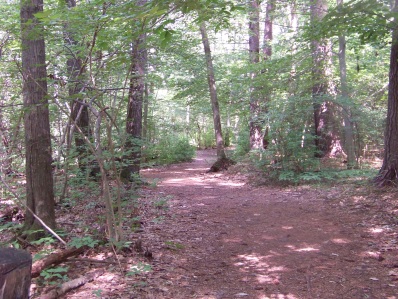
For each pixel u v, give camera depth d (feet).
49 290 12.19
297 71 41.39
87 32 14.47
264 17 58.49
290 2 43.75
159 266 15.08
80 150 25.55
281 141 37.01
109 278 13.60
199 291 12.98
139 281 13.42
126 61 16.49
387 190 26.27
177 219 23.75
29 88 16.88
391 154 27.50
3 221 21.09
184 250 17.54
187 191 36.45
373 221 21.50
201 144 112.57
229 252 17.51
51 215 17.56
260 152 38.70
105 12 13.42
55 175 23.77
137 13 12.47
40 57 17.01
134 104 33.09
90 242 15.10
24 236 17.26
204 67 50.34
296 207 27.02
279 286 13.55
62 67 24.53
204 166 68.54
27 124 17.13
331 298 12.55
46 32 16.08
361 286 13.41
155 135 71.05
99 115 16.06
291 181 36.29
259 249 17.95
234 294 12.80
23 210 21.74
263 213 25.71
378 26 22.99
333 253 17.07
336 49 51.47
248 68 45.73
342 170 37.70
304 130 38.22
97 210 21.15
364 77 52.44
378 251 16.94
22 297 6.88
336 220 22.68
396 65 27.20
